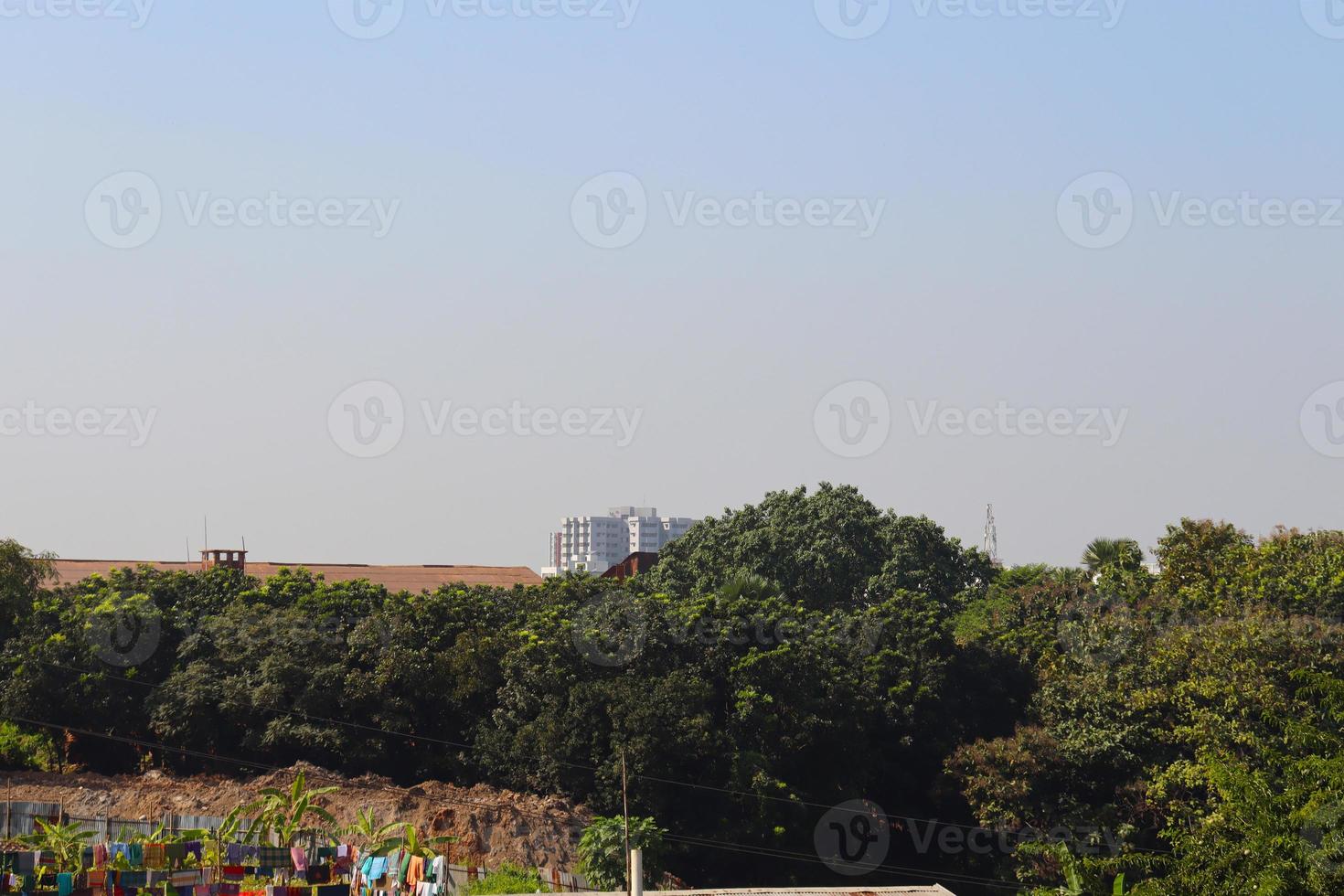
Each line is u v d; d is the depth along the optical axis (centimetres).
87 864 2927
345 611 5147
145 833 4038
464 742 4919
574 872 4078
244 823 3994
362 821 3594
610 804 4375
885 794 5116
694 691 4547
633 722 4375
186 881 2928
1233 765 2989
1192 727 4259
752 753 4550
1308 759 2823
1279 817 2678
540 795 4525
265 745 4669
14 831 4059
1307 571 4972
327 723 4762
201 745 4772
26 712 4694
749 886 4569
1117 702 4622
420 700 4897
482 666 4888
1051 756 4612
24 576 5019
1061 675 4941
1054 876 4391
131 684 4859
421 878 3056
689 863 4544
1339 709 3238
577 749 4516
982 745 4769
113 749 4881
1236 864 2766
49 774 4522
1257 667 4166
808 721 4719
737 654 4881
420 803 4309
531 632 4906
